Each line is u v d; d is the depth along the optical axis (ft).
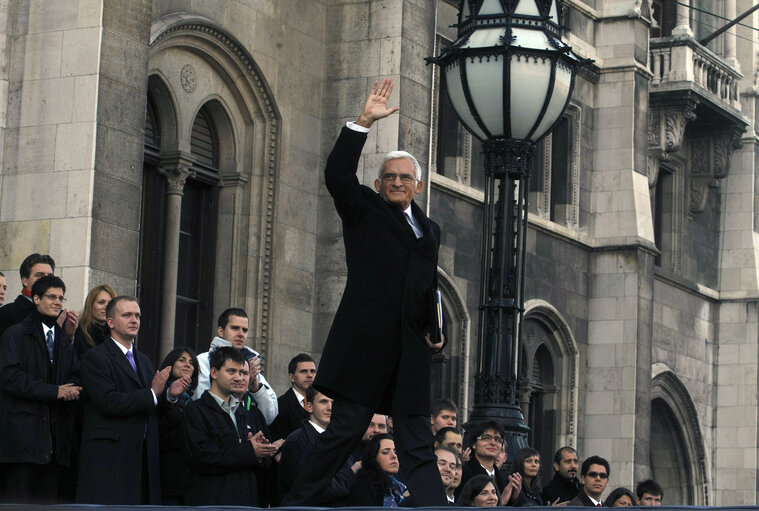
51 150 60.95
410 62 82.48
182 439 44.24
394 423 29.48
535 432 112.78
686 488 131.34
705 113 130.52
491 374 52.06
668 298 128.16
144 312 75.41
